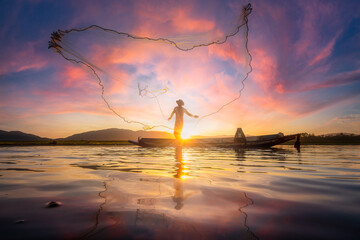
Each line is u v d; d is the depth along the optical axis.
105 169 3.17
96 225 1.09
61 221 1.15
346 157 5.39
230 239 0.94
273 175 2.66
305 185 2.09
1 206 1.41
